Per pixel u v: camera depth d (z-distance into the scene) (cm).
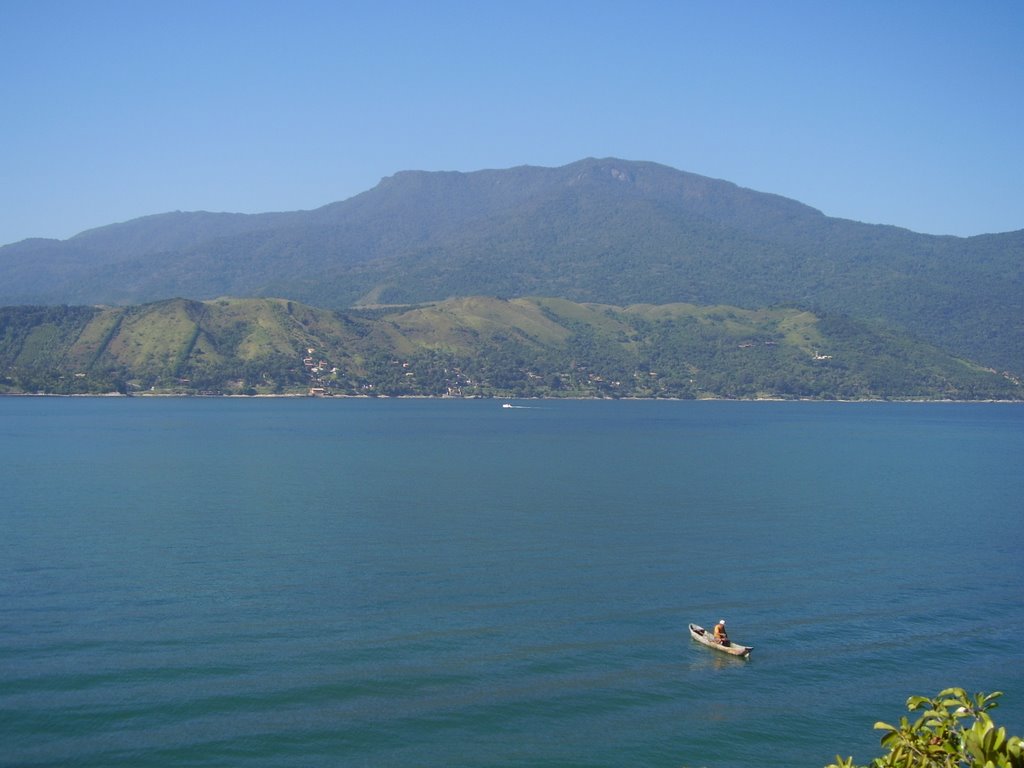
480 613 5688
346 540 7612
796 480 12494
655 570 6806
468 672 4791
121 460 13838
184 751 3941
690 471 13400
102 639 5069
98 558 6831
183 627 5291
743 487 11531
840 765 2264
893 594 6294
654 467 13888
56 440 17488
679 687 4703
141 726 4119
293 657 4891
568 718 4359
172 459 14062
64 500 9594
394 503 9631
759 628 5572
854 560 7256
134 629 5238
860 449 18425
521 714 4372
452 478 11994
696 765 3997
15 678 4531
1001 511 9869
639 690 4666
